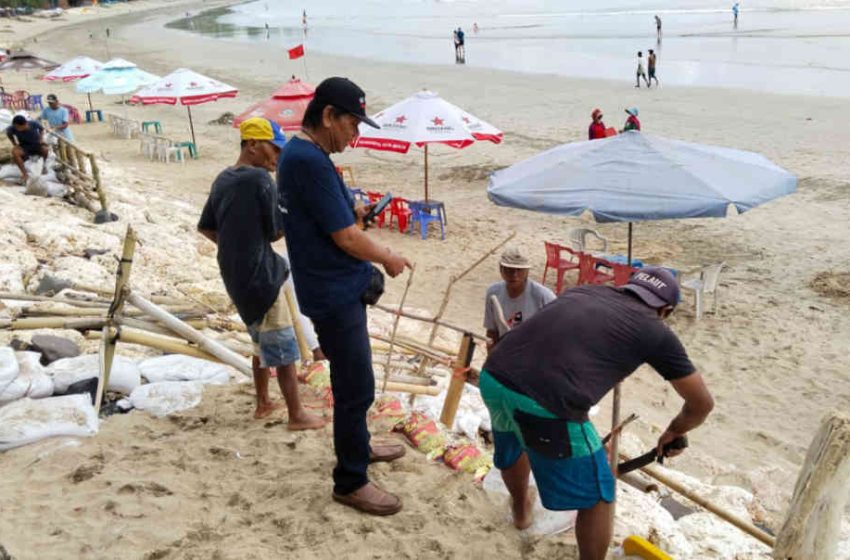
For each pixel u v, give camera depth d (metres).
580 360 3.12
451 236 14.15
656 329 3.17
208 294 7.99
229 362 5.46
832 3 63.19
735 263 12.27
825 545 3.30
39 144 12.53
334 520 3.83
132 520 3.83
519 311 5.56
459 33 42.78
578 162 8.98
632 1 81.25
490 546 3.73
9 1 105.38
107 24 92.31
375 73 40.03
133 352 6.01
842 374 8.63
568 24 63.78
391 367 5.79
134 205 12.54
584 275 10.88
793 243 12.96
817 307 10.42
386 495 3.95
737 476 5.96
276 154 4.39
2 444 4.43
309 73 41.06
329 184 3.39
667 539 3.99
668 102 27.02
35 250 8.55
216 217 4.33
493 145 21.77
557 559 3.69
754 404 8.06
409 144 13.41
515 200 8.88
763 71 34.12
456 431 4.99
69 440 4.55
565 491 3.22
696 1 74.81
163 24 90.38
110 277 7.93
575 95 29.88
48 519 3.81
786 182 8.67
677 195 8.26
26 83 38.69
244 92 35.12
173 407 5.05
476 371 5.02
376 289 3.65
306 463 4.38
